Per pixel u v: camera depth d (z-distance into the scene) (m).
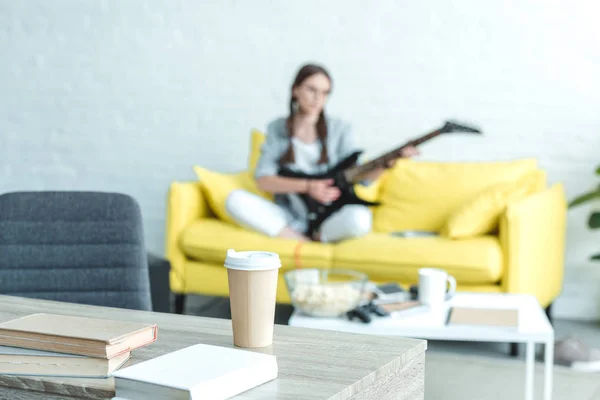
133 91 4.44
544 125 3.98
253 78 4.30
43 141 4.56
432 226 3.69
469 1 4.00
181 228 3.62
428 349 3.30
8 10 4.52
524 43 3.96
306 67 3.73
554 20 3.92
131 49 4.42
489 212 3.36
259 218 3.54
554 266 3.57
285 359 1.01
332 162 3.76
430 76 4.09
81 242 1.77
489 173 3.72
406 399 1.07
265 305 1.07
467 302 2.48
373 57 4.15
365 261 3.31
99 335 0.93
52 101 4.53
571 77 3.93
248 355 0.93
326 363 0.99
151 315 1.27
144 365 0.88
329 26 4.18
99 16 4.43
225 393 0.84
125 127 4.46
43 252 1.76
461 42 4.04
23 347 0.95
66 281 1.75
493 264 3.16
